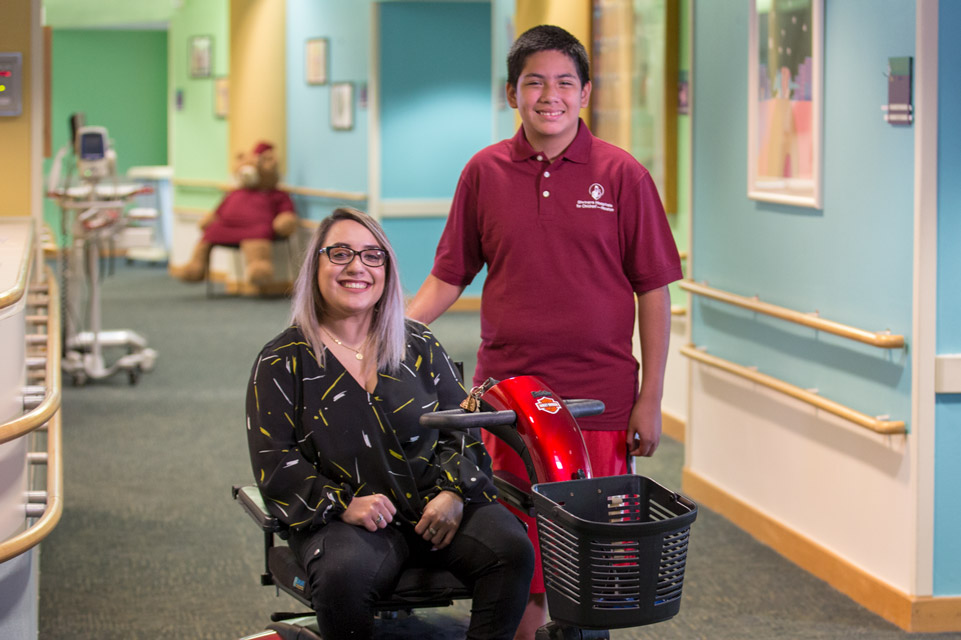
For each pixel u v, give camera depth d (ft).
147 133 53.52
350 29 35.50
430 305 9.75
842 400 12.73
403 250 35.32
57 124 52.47
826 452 13.16
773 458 14.40
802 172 13.23
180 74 44.29
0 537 8.93
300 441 8.34
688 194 16.30
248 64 39.73
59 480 9.48
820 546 13.30
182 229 44.52
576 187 9.28
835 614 12.20
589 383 9.42
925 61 11.03
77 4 49.16
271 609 12.58
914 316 11.34
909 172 11.34
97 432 20.99
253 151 38.37
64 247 25.29
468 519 8.14
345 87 35.70
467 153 35.40
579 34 22.59
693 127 16.15
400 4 34.42
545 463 7.79
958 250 11.29
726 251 15.33
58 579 13.48
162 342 30.42
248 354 28.84
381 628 8.85
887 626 11.83
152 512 16.19
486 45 35.01
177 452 19.60
